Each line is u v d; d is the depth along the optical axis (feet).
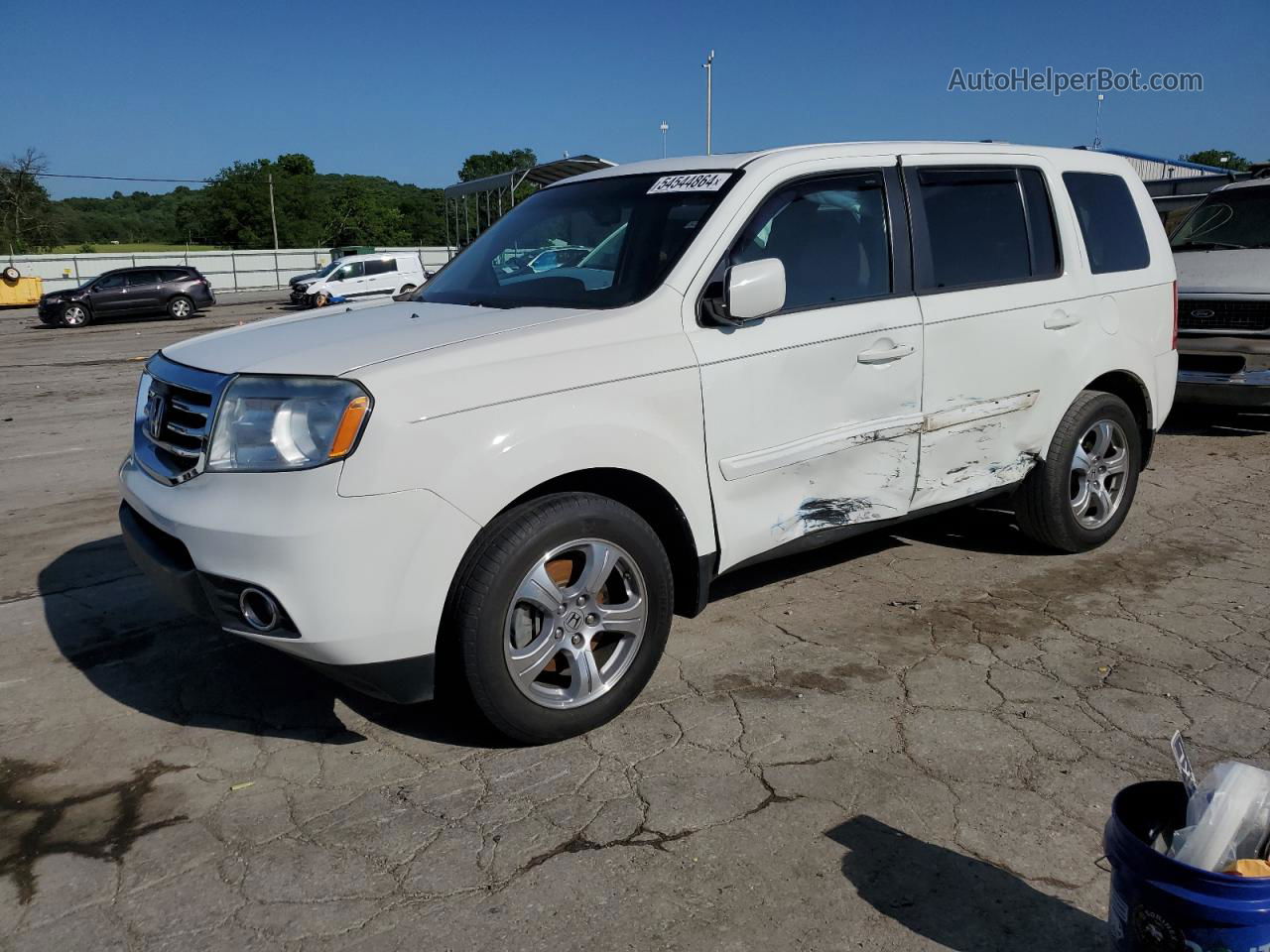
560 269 12.78
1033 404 14.96
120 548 17.94
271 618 9.36
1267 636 13.30
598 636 11.29
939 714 11.24
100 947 7.79
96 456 26.94
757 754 10.41
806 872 8.52
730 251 11.81
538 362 10.20
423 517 9.32
